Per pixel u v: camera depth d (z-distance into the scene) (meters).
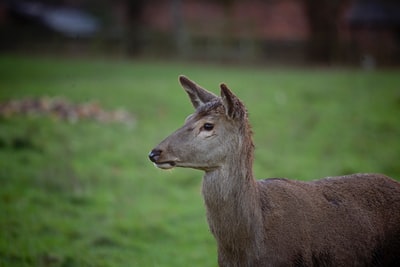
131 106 36.03
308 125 33.34
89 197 21.56
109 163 25.23
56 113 30.36
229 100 10.98
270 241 10.98
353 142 30.14
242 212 10.96
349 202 11.84
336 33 75.75
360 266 11.64
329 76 53.16
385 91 43.91
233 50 71.44
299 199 11.52
